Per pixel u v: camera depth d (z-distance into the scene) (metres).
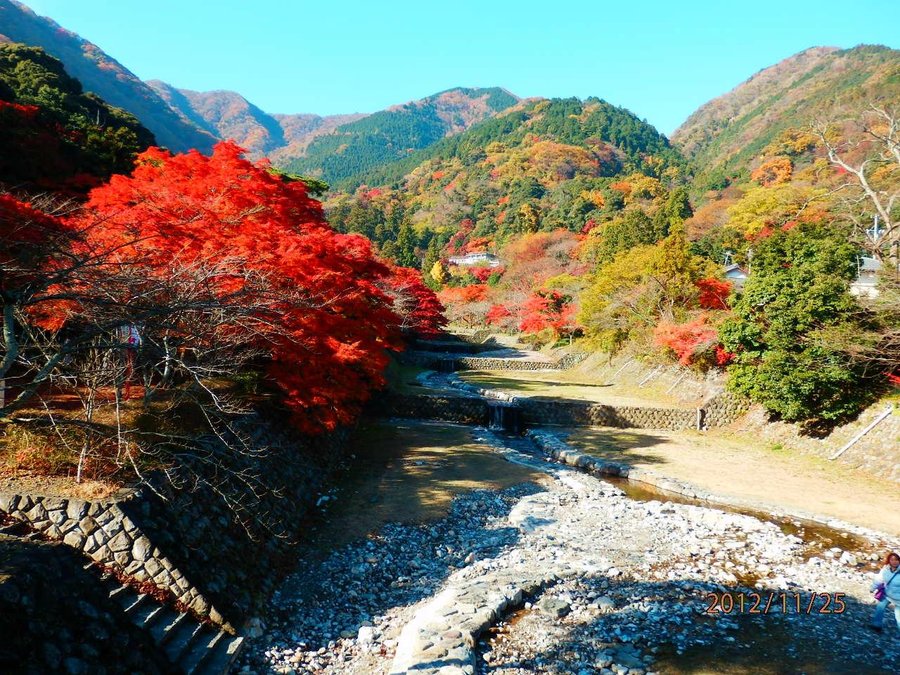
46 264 9.22
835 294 20.19
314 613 9.96
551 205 111.69
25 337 11.02
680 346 28.23
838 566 12.59
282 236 13.99
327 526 13.62
